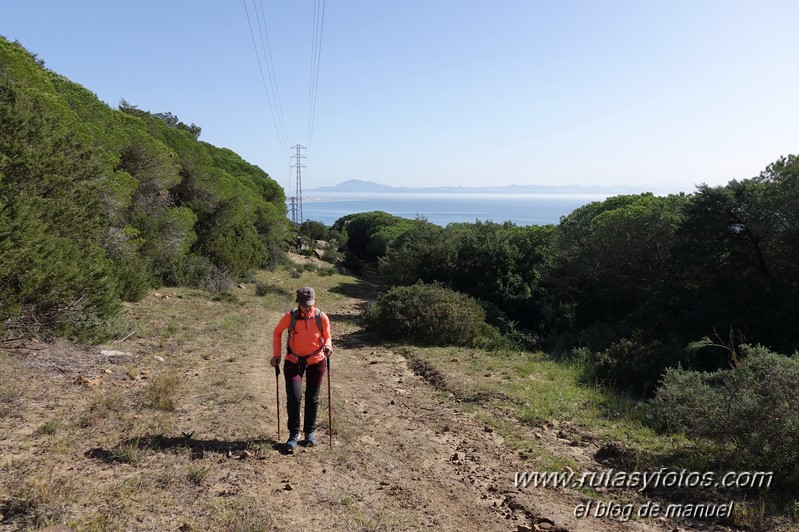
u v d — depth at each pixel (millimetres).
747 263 13383
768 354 5652
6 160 8000
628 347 10281
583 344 14258
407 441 6094
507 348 13586
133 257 14906
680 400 6285
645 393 9383
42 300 7297
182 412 6090
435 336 13805
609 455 5840
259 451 4992
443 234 29531
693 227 13664
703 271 13805
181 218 21109
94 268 9086
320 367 5387
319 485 4391
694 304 12602
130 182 15266
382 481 4738
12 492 3494
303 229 67688
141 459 4465
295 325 5340
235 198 28047
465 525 4047
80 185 9742
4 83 9117
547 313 18719
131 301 14688
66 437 4727
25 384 6207
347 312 22625
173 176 21031
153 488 3914
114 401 5965
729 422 5219
